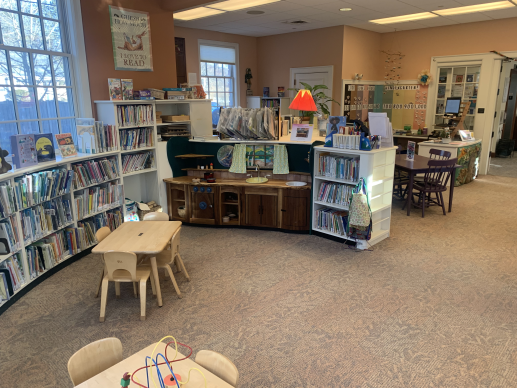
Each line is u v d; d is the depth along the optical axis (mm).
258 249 4883
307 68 9328
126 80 5199
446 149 7691
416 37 9141
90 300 3705
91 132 4617
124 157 5266
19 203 3588
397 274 4141
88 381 1792
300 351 2912
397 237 5215
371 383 2584
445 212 6148
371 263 4426
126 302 3674
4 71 4152
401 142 9492
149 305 3596
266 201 5461
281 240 5191
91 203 4684
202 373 1723
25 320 3361
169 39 6078
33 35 4465
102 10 5117
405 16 8016
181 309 3518
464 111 8211
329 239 5207
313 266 4367
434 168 5914
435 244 4949
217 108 9719
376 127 5051
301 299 3660
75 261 4566
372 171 4605
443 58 8820
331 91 8992
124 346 2990
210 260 4566
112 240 3555
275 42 9836
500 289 3787
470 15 7617
